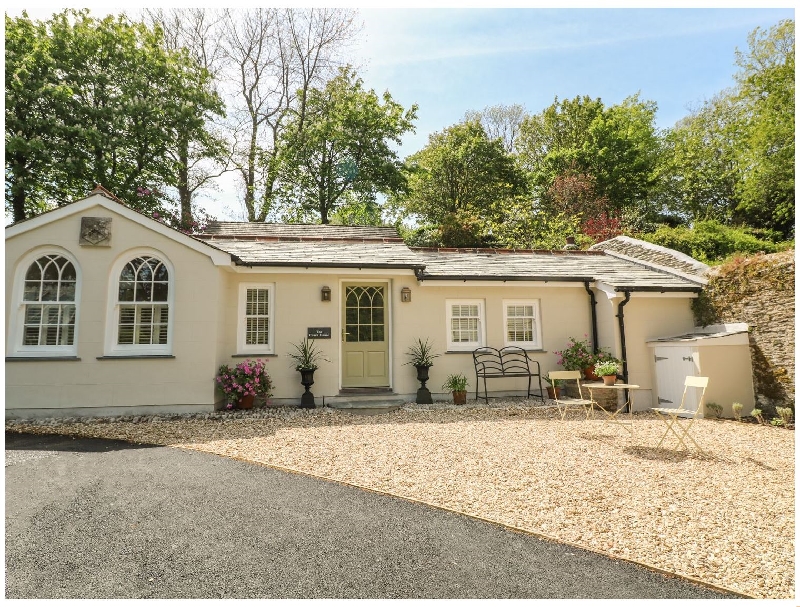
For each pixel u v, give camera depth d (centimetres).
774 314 901
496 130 3772
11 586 308
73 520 409
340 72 2598
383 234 1508
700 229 2295
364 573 326
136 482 506
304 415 891
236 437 709
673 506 444
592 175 3103
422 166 3164
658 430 773
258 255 1026
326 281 1050
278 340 1015
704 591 305
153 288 915
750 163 2528
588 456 608
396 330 1070
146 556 348
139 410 883
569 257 1312
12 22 1719
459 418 870
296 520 412
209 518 414
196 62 2278
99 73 1852
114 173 1933
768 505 445
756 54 2638
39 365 855
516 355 1114
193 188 2375
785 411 816
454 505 447
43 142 1681
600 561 345
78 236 884
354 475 533
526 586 311
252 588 306
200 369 912
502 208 2580
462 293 1112
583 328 1145
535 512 430
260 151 2548
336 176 2530
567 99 3531
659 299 1090
